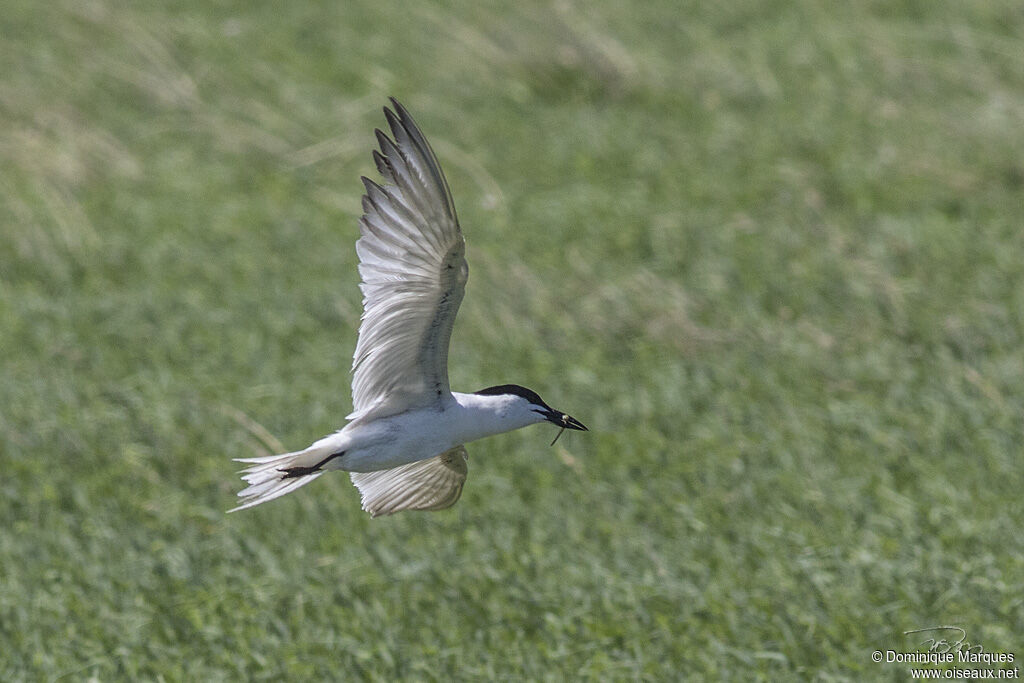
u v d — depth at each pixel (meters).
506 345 14.11
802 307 14.88
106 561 10.98
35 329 14.65
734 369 13.76
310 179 18.27
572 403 13.10
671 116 19.83
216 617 10.30
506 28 21.52
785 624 10.06
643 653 9.84
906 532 11.07
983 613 10.12
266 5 23.48
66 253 16.25
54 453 12.44
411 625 10.23
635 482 11.97
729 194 17.53
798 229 16.47
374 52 21.53
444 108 19.84
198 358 14.16
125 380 13.73
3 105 18.91
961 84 20.30
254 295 15.37
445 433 7.57
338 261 16.20
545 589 10.56
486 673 9.62
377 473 8.57
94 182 17.86
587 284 15.25
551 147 18.91
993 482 11.74
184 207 17.42
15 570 10.84
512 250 16.03
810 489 11.77
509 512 11.52
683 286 15.27
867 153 18.50
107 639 10.07
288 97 20.17
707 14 23.17
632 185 17.88
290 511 11.65
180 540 11.27
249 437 12.55
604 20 22.50
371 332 7.18
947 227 16.45
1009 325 14.29
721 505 11.59
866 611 10.22
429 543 11.18
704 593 10.48
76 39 21.20
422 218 6.80
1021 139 18.55
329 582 10.70
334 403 13.20
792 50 21.72
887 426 12.70
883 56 21.09
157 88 19.95
